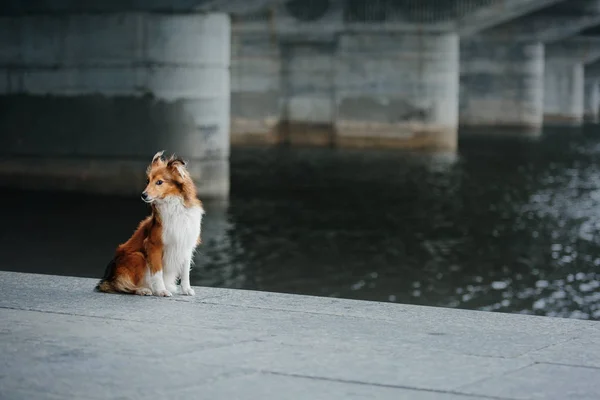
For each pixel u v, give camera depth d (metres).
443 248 29.00
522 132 81.69
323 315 9.22
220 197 37.50
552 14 80.88
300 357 7.49
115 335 8.15
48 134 38.34
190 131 36.81
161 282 10.00
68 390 6.49
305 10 61.81
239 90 65.38
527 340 8.25
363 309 9.55
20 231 29.64
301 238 30.08
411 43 60.06
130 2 36.69
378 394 6.53
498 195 40.88
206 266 25.77
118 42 37.06
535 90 83.31
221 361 7.31
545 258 27.62
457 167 51.53
